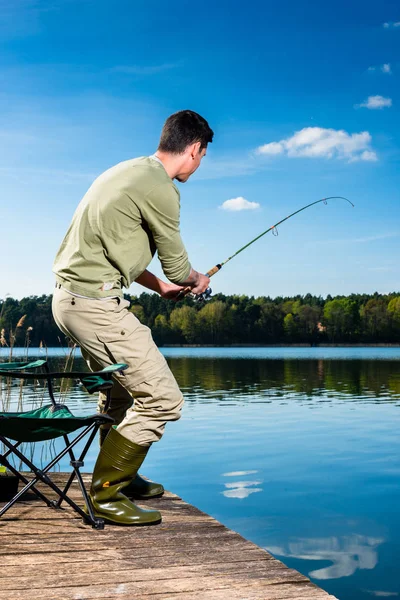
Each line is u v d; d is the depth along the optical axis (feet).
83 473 12.44
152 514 8.95
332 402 43.16
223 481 19.02
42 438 8.27
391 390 54.19
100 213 8.64
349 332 322.75
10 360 21.25
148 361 8.77
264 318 312.29
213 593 6.54
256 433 29.17
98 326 8.71
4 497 9.90
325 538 13.58
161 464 21.77
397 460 22.52
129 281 9.10
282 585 6.79
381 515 15.29
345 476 19.74
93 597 6.37
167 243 9.05
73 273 8.72
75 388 53.06
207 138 9.64
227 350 265.13
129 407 10.34
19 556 7.53
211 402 43.21
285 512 15.58
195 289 10.11
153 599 6.36
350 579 11.25
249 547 8.00
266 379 69.36
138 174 8.78
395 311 325.42
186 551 7.82
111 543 8.07
